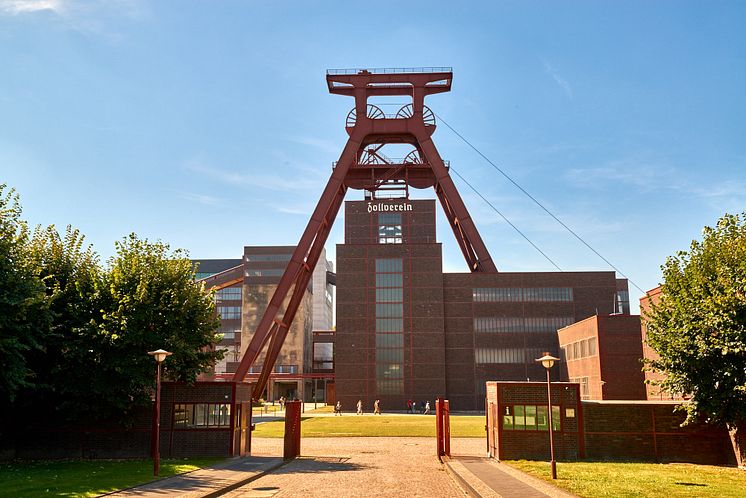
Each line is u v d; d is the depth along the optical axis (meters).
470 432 51.94
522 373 104.44
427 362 104.62
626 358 73.50
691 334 27.52
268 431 53.34
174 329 32.25
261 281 153.00
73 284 31.92
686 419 28.69
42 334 28.59
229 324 161.75
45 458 31.59
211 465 27.80
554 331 105.38
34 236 32.94
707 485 21.22
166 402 32.00
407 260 107.69
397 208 112.12
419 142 92.69
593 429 30.66
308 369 158.50
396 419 72.31
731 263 27.25
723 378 26.72
